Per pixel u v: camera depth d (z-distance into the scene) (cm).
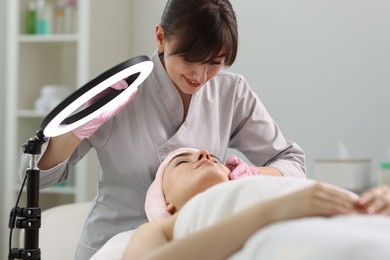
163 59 226
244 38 373
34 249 188
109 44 396
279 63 368
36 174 189
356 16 354
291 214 126
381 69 350
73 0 407
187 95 229
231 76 239
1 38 424
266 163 249
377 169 351
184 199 188
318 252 108
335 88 358
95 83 170
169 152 225
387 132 350
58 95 409
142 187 227
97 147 226
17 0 407
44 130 176
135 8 402
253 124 243
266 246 117
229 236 128
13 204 408
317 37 360
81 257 232
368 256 105
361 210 128
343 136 357
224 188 145
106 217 229
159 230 154
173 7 196
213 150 232
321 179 242
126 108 226
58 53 424
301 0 362
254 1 371
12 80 409
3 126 425
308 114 363
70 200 416
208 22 190
